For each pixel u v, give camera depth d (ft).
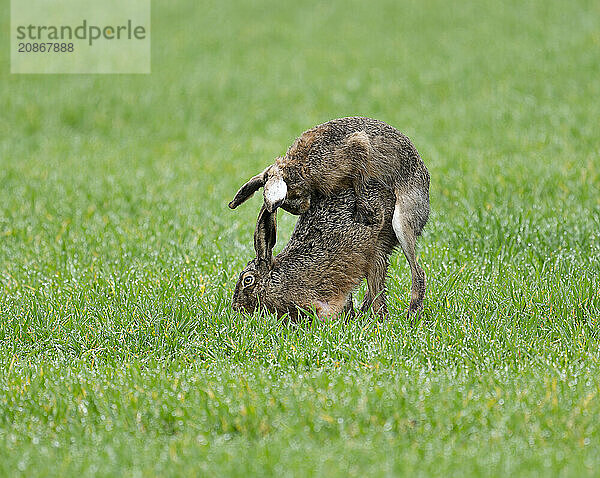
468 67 239.91
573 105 198.70
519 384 69.00
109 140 201.77
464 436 61.52
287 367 75.15
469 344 77.77
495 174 136.67
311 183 79.66
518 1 306.35
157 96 231.71
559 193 125.29
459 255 102.12
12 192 146.82
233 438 62.85
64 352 82.02
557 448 59.11
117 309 86.74
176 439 62.64
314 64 254.68
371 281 83.30
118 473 56.90
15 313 87.10
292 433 61.93
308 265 81.66
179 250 109.91
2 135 204.95
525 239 107.55
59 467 57.93
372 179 79.61
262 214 80.53
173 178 157.28
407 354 76.84
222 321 83.76
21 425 65.26
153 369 75.41
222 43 282.56
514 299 86.22
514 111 197.47
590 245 103.04
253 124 209.05
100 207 135.33
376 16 303.68
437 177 140.05
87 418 65.87
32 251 111.55
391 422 63.05
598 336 80.43
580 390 66.95
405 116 203.82
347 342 79.25
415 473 55.72
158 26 303.89
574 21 277.64
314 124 204.33
